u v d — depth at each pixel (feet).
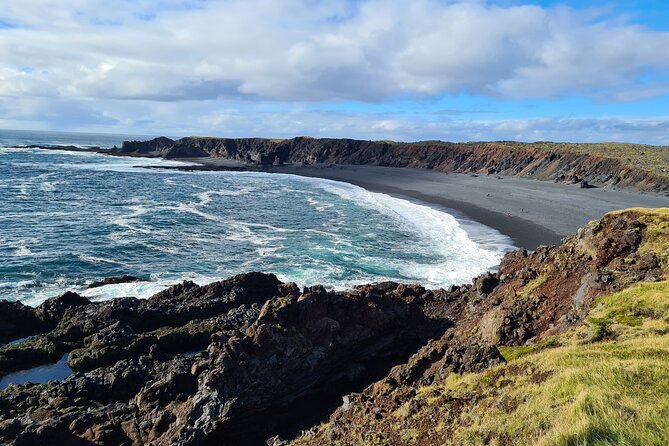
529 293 97.45
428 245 204.23
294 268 166.09
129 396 87.10
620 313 70.18
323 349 87.76
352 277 157.07
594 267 95.40
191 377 82.38
